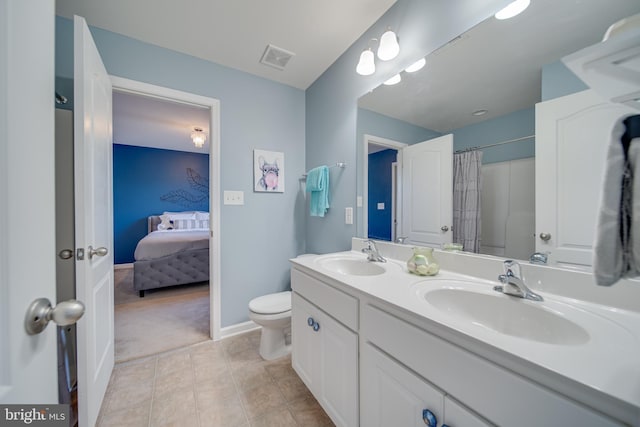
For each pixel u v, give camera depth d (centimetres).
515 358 51
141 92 174
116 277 391
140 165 486
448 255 120
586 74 39
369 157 171
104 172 137
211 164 202
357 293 96
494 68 105
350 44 180
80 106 103
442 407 64
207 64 196
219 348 187
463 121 117
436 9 125
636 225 37
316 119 226
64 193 140
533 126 94
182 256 321
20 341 42
